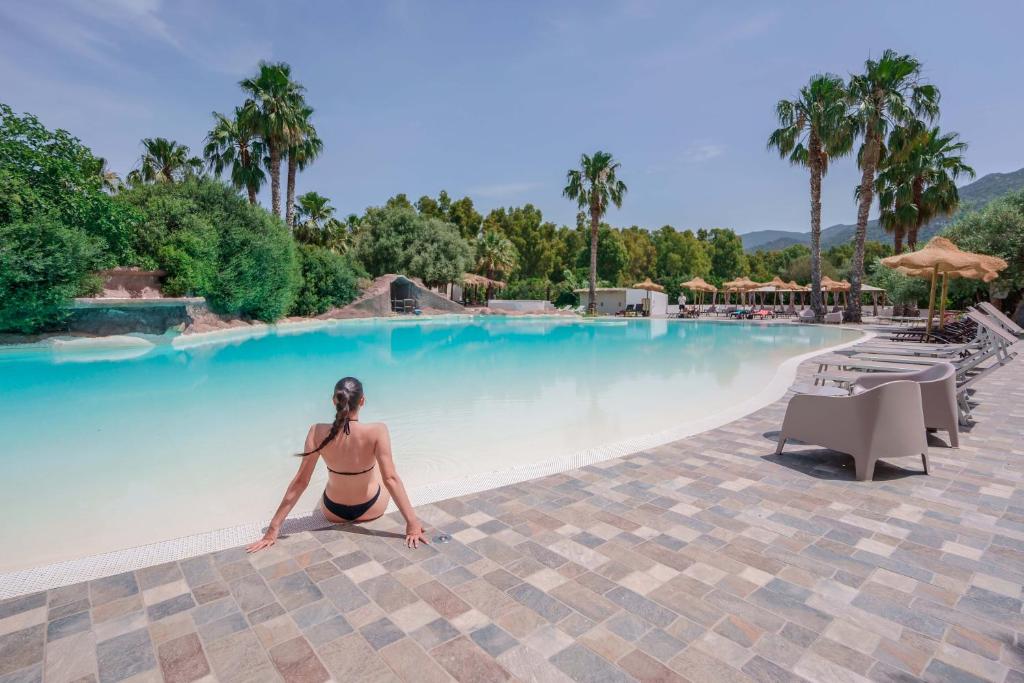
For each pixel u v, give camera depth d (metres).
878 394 3.65
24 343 12.42
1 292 11.67
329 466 2.87
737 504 3.29
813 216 25.11
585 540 2.79
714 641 1.97
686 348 15.04
